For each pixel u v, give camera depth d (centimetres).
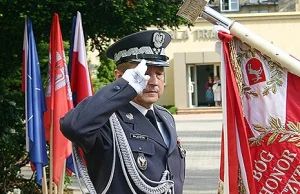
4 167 732
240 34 303
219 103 2778
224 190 298
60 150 581
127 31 670
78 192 809
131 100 286
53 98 587
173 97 2812
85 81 600
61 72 589
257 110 314
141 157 296
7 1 571
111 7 609
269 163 311
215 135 1658
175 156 316
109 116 274
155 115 321
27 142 590
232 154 299
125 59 311
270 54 306
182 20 673
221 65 304
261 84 313
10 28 649
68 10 620
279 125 312
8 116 699
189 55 2741
